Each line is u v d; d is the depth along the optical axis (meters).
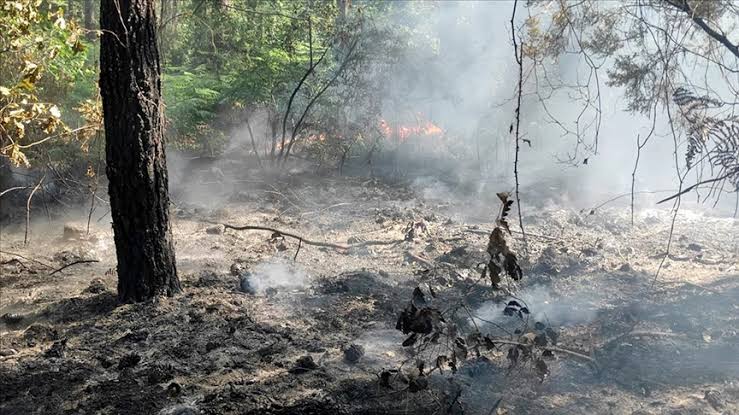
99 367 5.95
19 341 6.44
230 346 6.25
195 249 9.03
